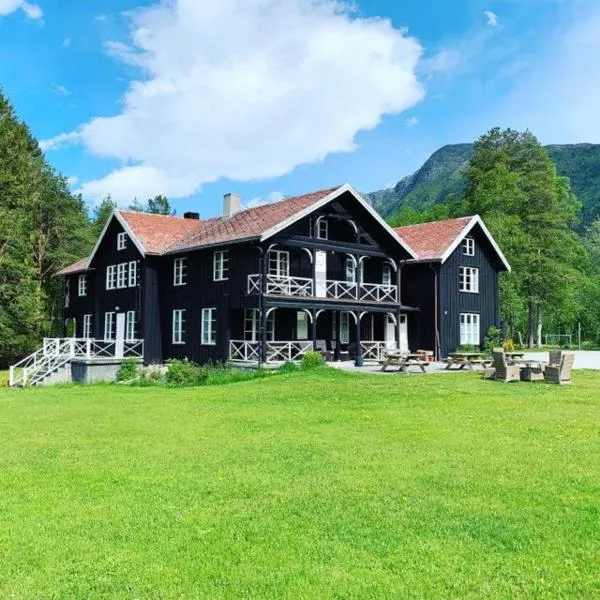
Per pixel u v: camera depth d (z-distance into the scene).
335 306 27.00
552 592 4.77
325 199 26.28
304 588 4.89
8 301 38.22
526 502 6.82
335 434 10.82
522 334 60.66
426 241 33.56
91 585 5.01
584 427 11.15
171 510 6.74
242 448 9.75
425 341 32.22
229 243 25.53
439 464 8.48
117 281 33.09
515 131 52.97
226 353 26.59
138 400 16.97
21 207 40.09
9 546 5.80
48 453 9.72
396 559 5.39
